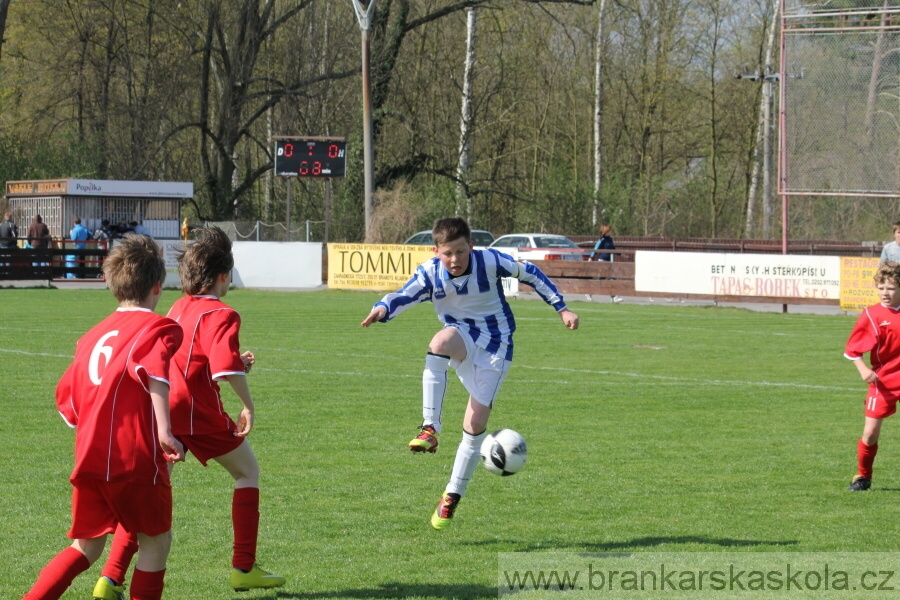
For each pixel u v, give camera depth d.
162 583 6.56
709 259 36.78
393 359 21.36
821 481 11.16
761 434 13.80
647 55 68.62
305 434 13.48
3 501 9.87
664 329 28.67
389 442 13.02
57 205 49.19
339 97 66.94
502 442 8.87
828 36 34.31
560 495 10.41
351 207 57.66
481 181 64.25
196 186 67.62
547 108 70.06
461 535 8.94
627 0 67.75
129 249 6.68
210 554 8.30
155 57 63.62
